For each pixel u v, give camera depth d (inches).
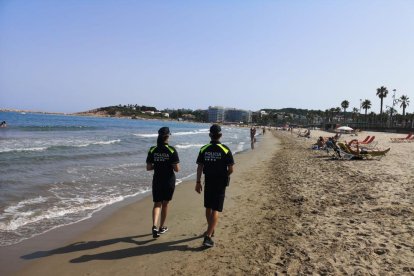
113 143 1304.1
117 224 300.8
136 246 244.8
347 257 213.6
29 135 1536.7
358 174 561.3
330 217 306.7
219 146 240.5
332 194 406.6
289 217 313.1
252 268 202.5
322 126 5556.1
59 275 195.9
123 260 218.7
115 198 406.0
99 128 2807.6
